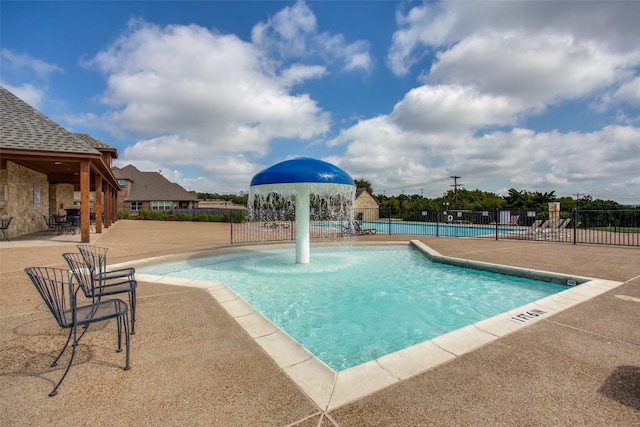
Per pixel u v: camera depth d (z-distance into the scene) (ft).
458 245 38.65
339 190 28.55
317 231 59.00
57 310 8.64
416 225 83.10
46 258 27.27
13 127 37.19
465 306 18.01
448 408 7.16
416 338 13.88
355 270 27.07
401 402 7.40
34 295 16.35
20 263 24.97
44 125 39.47
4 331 11.69
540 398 7.55
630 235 50.85
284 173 25.36
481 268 26.22
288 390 7.95
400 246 42.09
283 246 39.22
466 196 179.32
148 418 6.84
